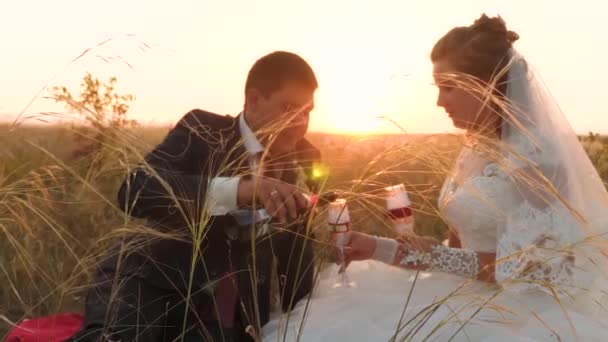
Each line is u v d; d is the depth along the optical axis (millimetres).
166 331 2869
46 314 3420
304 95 2826
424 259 2852
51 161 2404
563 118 2861
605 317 2701
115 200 3314
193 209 2574
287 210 2574
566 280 2607
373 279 3094
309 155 3105
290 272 3037
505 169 2459
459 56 2850
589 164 2885
